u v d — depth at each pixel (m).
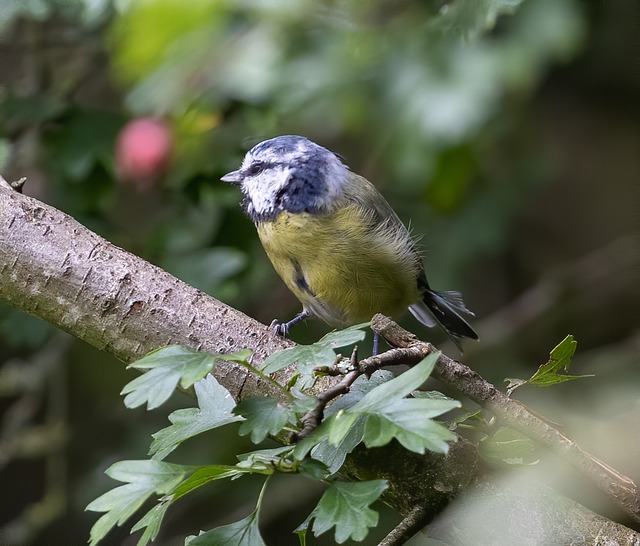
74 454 10.22
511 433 4.40
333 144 11.02
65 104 8.67
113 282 5.31
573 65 12.34
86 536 9.68
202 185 8.80
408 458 4.64
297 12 8.73
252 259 9.08
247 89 8.84
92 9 7.73
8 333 8.56
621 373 8.80
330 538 5.37
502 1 7.23
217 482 9.17
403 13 9.23
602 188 13.34
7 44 9.40
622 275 12.36
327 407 4.41
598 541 4.41
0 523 11.31
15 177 8.70
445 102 9.06
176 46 8.60
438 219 10.78
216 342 5.18
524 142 11.51
